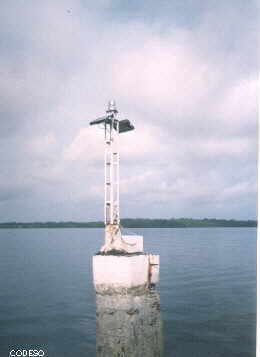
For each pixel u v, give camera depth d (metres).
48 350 25.89
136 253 19.27
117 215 20.03
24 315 35.84
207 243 140.38
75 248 122.88
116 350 17.42
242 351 25.56
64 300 42.66
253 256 88.94
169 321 33.28
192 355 24.95
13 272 65.00
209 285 50.25
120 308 17.45
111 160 20.69
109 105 21.16
